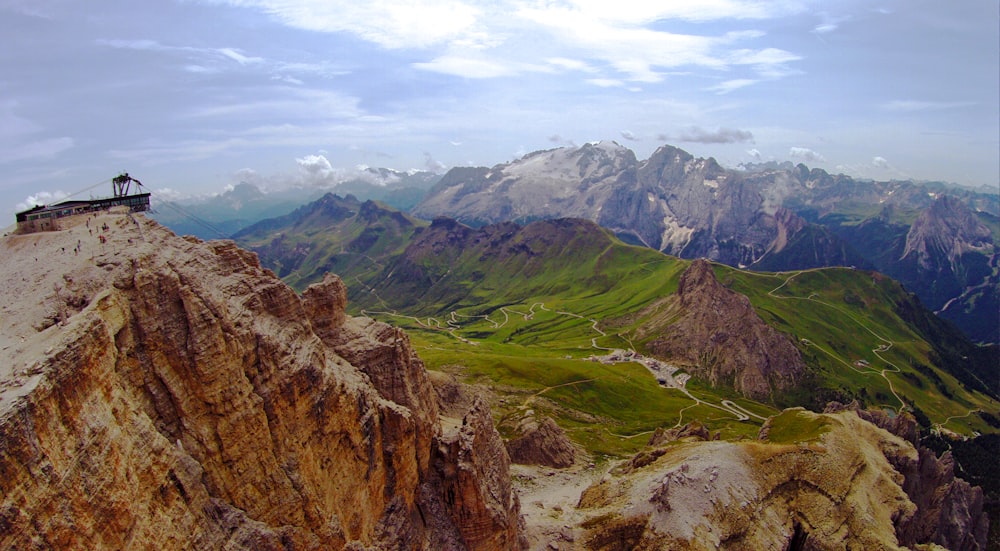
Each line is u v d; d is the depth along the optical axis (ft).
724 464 542.16
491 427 438.81
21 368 150.71
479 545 359.25
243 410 221.05
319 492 252.01
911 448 640.99
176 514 188.24
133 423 184.03
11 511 134.72
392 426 320.91
